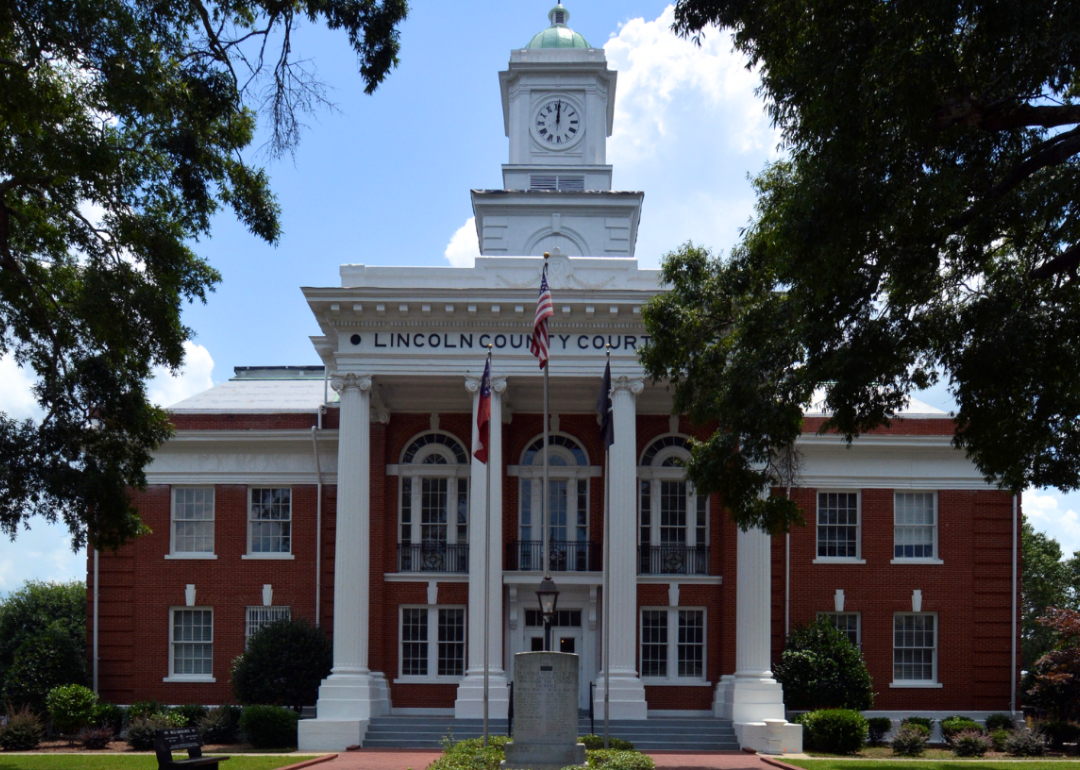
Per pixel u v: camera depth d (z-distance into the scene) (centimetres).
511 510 3922
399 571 3894
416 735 3372
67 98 2358
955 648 3959
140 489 2895
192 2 2278
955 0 1822
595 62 4512
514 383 3725
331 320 3603
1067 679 3769
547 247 4406
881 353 2230
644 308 2952
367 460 3591
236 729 3597
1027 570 6353
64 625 5231
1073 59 1831
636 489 3881
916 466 4034
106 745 3494
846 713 3331
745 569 3559
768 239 2377
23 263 2750
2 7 2066
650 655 3822
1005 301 2148
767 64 2223
